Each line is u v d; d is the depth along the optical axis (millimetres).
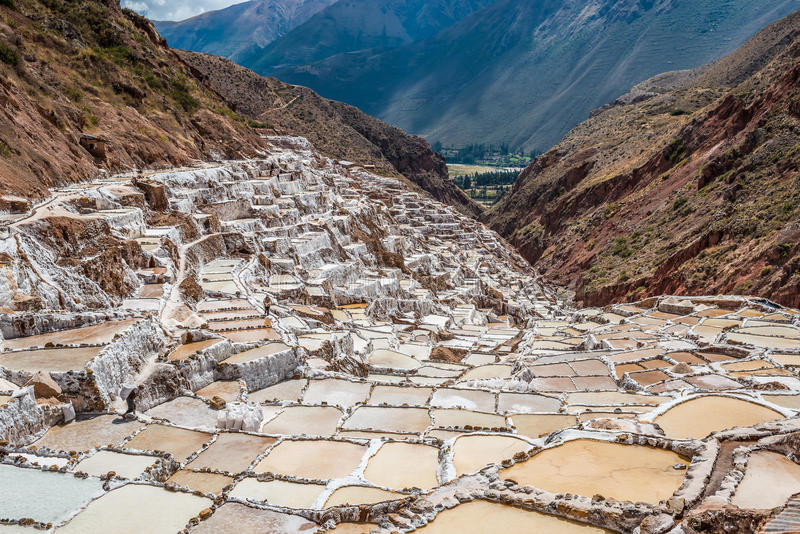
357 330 50719
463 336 62719
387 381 37531
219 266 50812
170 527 17781
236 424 25594
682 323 51844
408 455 22656
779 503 14938
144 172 64938
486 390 33688
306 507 18922
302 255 62969
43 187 42875
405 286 74875
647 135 172875
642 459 18297
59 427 24000
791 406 26109
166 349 31062
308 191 86750
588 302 109062
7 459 20859
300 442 23922
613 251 121312
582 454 18906
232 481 20672
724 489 15609
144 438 23766
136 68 90312
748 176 99000
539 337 55469
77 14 89750
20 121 48000
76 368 25094
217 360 31938
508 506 16281
